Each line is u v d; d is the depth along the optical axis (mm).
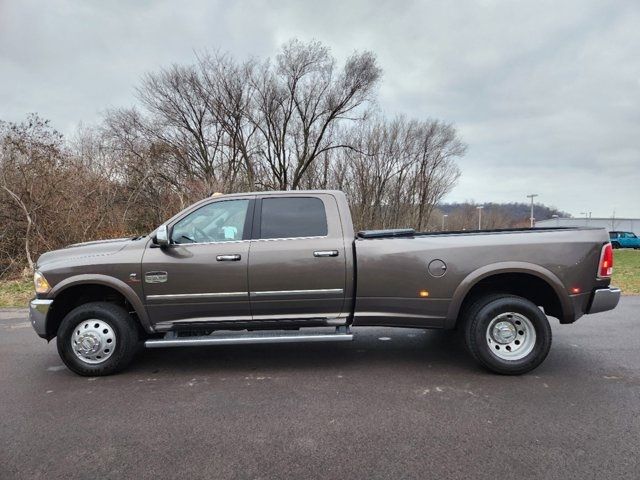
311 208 4891
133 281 4691
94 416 3752
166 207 19031
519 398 4008
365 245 4703
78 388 4426
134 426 3555
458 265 4602
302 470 2895
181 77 27891
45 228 14469
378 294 4699
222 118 28969
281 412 3783
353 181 36906
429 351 5500
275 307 4750
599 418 3580
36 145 14688
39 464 2994
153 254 4719
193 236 4828
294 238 4777
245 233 4812
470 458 3006
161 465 2971
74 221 14875
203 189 20266
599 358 5145
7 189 13578
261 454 3098
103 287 4965
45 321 4730
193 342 4664
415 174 42031
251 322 4797
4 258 14398
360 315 4766
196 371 4891
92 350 4723
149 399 4113
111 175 17844
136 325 4883
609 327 6664
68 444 3268
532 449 3109
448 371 4762
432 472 2846
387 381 4484
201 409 3867
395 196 41094
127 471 2900
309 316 4801
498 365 4531
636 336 6133
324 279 4711
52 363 5270
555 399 3975
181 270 4668
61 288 4684
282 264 4684
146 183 19562
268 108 30188
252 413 3771
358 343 5895
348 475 2830
